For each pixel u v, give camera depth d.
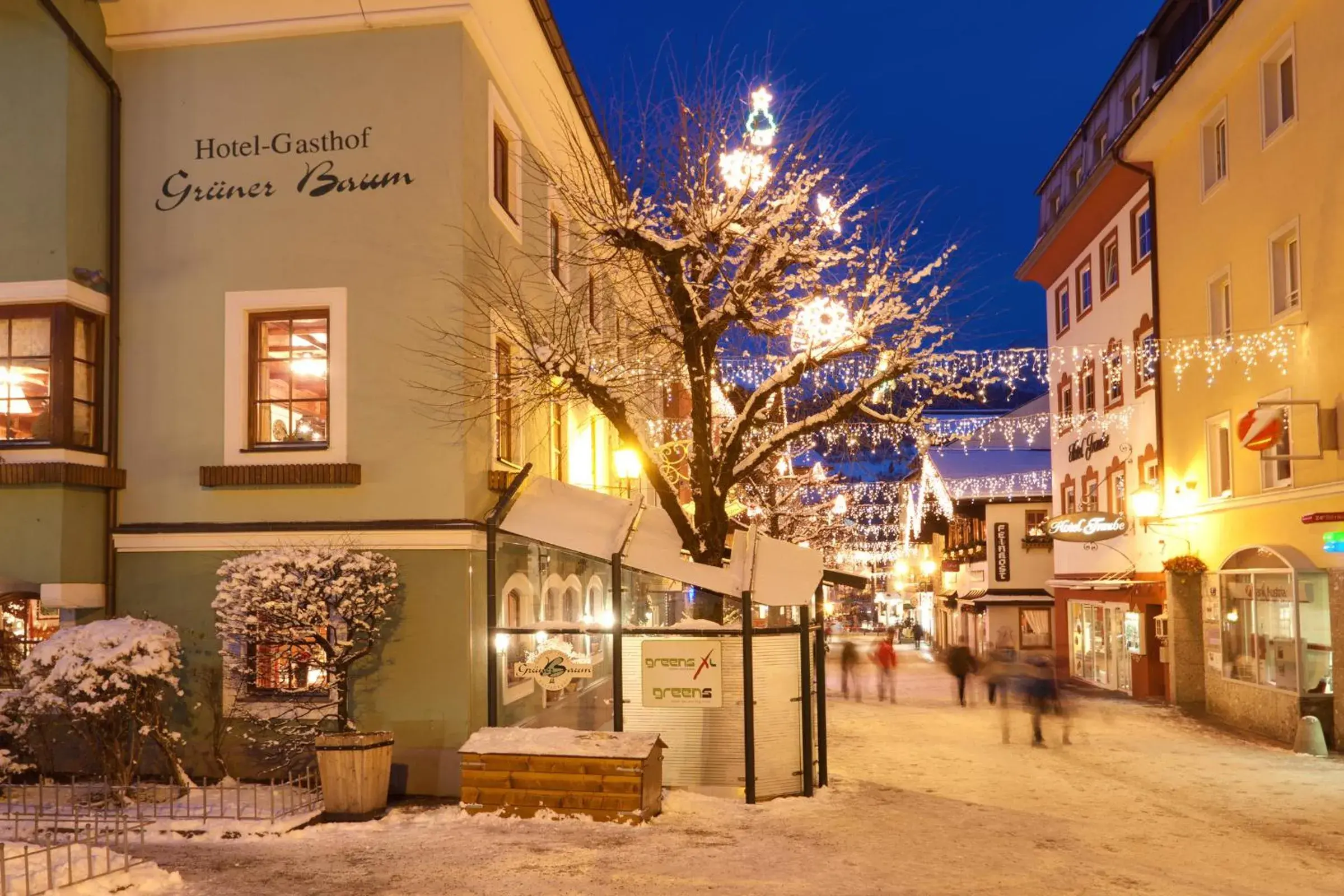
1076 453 34.09
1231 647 21.81
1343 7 17.22
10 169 13.58
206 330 13.92
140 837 10.45
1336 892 9.32
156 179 14.15
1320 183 18.00
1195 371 23.58
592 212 13.96
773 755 12.93
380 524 13.34
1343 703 17.30
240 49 14.13
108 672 11.81
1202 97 22.69
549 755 11.65
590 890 8.84
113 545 13.73
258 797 12.29
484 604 13.69
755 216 13.84
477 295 14.00
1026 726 21.69
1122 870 9.87
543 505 14.23
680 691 12.92
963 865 9.94
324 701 13.33
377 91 13.90
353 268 13.76
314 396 13.95
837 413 13.94
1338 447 17.50
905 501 55.62
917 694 30.02
